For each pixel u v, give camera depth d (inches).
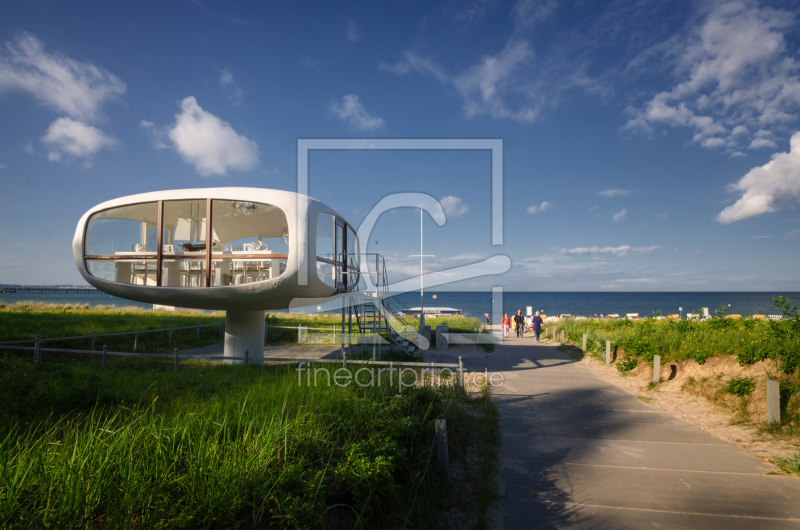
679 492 194.7
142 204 417.4
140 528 98.0
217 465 123.5
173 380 315.9
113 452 120.4
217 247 460.8
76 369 352.8
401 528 140.3
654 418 317.7
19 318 717.9
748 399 309.1
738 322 555.5
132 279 436.8
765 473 216.2
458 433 253.6
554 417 319.9
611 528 163.5
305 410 193.0
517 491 195.6
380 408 211.2
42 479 105.6
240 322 481.1
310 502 116.8
